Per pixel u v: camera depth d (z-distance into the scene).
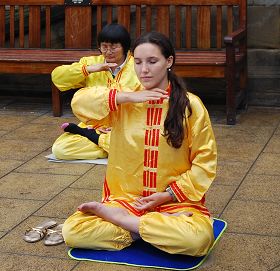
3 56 9.28
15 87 10.40
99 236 5.09
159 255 5.06
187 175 5.04
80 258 5.07
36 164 7.32
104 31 7.34
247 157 7.43
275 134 8.30
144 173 5.14
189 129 5.04
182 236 4.84
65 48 9.88
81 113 5.24
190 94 5.12
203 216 5.04
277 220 5.76
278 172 6.95
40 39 9.98
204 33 9.44
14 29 10.12
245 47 9.23
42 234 5.46
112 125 5.23
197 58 8.84
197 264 4.93
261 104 9.64
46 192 6.48
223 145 7.86
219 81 9.73
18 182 6.77
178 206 5.09
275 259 5.05
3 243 5.38
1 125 8.87
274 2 9.33
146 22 9.56
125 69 7.45
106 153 7.48
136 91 5.18
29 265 5.01
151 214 5.00
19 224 5.74
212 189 6.49
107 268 4.92
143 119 5.12
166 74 5.10
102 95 5.13
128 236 5.11
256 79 9.59
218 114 9.25
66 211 6.01
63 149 7.40
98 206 5.06
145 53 5.00
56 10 10.09
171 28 9.79
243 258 5.07
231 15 9.28
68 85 7.70
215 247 5.25
